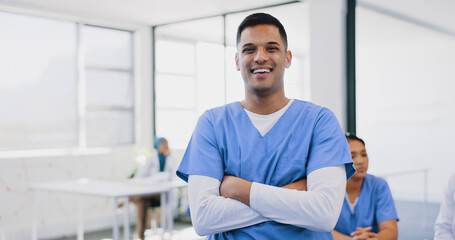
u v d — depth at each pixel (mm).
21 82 5816
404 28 7762
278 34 1291
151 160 5723
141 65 6918
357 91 9398
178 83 7344
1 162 5500
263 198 1238
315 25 5309
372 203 2262
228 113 1391
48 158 5852
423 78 8641
